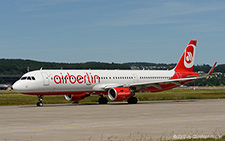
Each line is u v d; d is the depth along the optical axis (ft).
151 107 189.47
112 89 227.81
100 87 229.86
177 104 217.56
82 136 86.84
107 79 234.99
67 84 215.31
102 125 108.17
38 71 211.41
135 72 254.06
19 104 232.53
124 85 234.79
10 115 143.95
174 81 250.78
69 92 219.41
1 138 83.71
